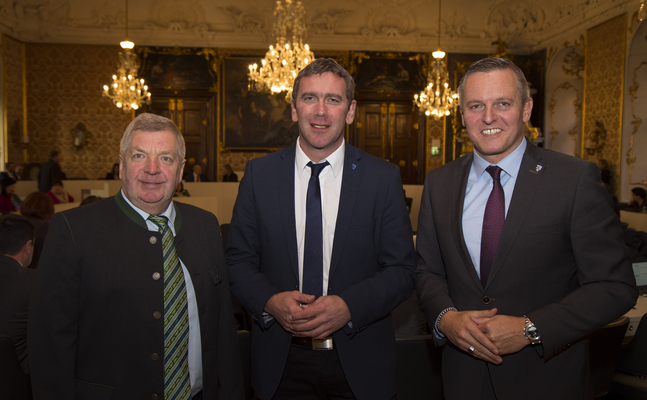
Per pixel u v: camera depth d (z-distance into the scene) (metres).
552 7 10.38
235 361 1.40
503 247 1.27
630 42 8.17
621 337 1.73
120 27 10.56
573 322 1.14
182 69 10.84
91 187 8.95
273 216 1.51
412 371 1.63
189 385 1.26
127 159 1.22
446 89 8.65
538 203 1.26
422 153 11.34
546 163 1.31
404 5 10.87
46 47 10.53
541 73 10.85
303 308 1.29
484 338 1.14
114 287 1.18
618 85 8.52
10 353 1.58
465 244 1.34
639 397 1.89
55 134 10.65
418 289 1.46
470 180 1.42
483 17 10.98
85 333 1.17
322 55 11.03
